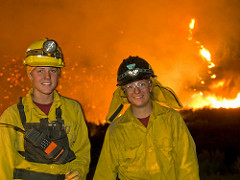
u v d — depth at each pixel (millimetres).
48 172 3223
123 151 3480
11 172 3207
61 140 3293
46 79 3252
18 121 3242
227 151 11742
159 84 3604
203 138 13672
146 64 3500
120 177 3527
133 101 3445
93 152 11562
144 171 3406
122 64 3482
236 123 16125
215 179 8398
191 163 3373
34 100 3350
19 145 3240
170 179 3377
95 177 3607
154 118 3469
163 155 3395
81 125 3543
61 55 3383
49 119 3297
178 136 3438
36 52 3252
